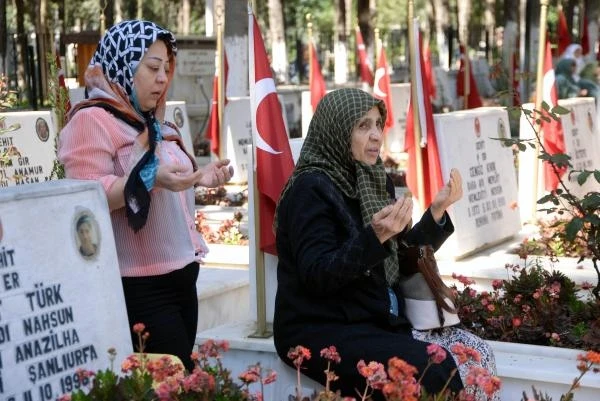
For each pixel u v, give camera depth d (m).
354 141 5.01
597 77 18.53
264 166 6.18
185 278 4.92
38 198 3.83
